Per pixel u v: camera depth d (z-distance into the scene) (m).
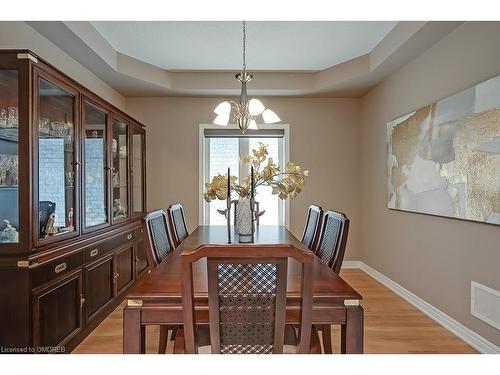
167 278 1.56
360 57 3.72
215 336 1.18
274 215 4.71
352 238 4.60
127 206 3.56
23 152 1.88
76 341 2.35
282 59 3.77
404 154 3.32
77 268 2.38
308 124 4.59
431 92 2.90
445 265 2.68
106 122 3.00
